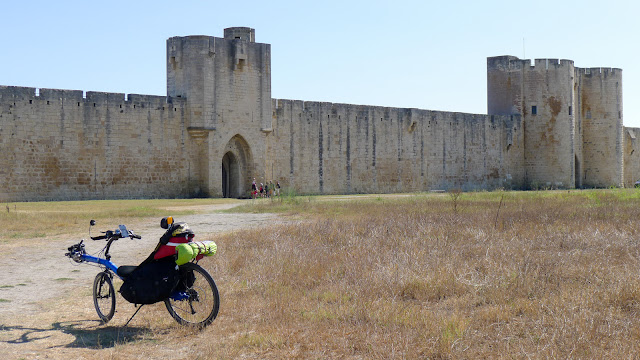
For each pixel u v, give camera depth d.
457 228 17.72
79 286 11.57
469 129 67.06
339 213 27.20
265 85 50.81
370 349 7.25
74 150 42.38
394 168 61.06
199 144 47.91
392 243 14.97
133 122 45.00
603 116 72.81
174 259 8.75
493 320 8.42
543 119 68.94
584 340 7.29
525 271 10.88
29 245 17.36
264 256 13.23
